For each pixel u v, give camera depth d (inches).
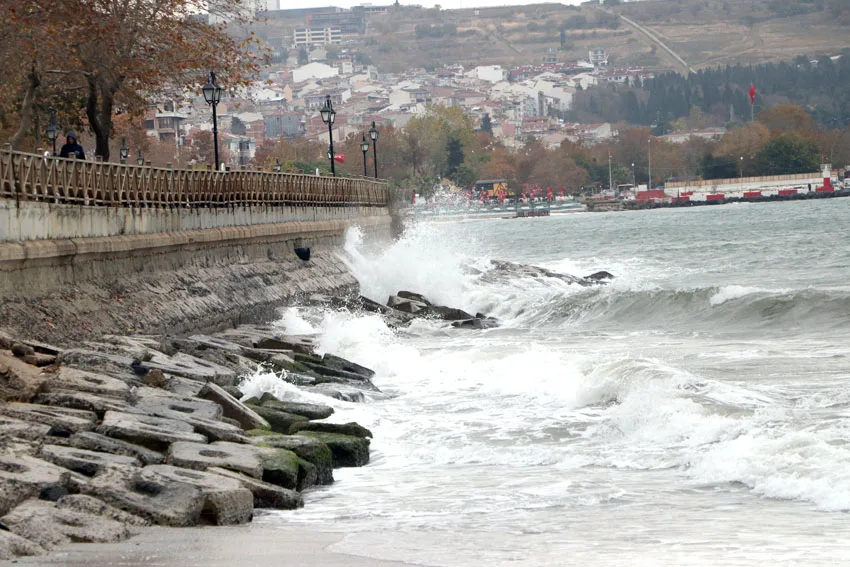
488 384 2390.5
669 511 1334.9
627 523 1280.8
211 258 3356.3
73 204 2511.1
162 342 2347.4
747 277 5659.5
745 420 1748.3
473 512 1369.3
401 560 1098.1
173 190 3142.2
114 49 3769.7
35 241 2283.5
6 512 1170.0
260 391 2206.0
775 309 3585.1
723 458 1526.8
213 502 1286.9
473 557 1117.1
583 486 1494.8
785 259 6638.8
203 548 1132.5
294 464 1509.6
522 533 1244.5
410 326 3907.5
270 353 2625.5
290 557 1101.7
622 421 1861.5
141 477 1298.0
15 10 3292.3
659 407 1862.7
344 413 2098.9
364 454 1749.5
